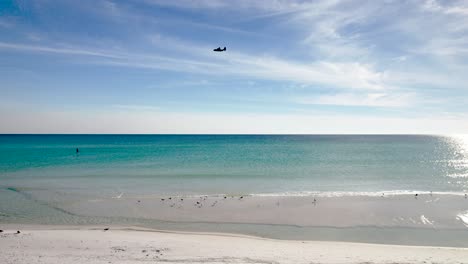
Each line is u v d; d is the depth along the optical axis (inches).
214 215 730.2
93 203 842.2
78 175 1350.9
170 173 1416.1
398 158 2240.4
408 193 964.0
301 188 1077.8
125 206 810.2
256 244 515.2
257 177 1312.7
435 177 1349.7
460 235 591.2
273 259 402.0
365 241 565.6
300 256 421.4
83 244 481.7
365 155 2493.8
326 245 514.9
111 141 5812.0
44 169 1560.0
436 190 1059.9
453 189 1080.8
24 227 638.5
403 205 802.2
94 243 489.7
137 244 488.1
